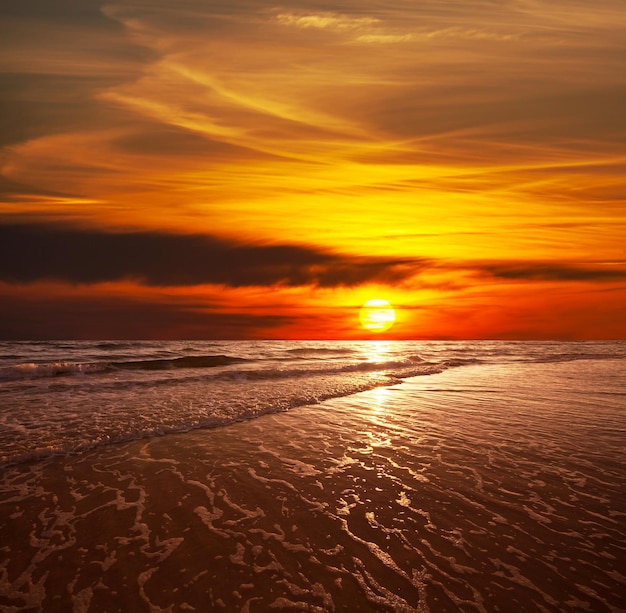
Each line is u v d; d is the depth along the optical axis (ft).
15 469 23.97
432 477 22.84
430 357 141.69
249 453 27.40
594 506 19.07
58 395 47.47
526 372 83.66
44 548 15.85
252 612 12.28
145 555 15.43
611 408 42.34
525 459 25.68
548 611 12.12
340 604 12.59
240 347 212.84
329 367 87.81
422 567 14.49
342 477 23.09
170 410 39.29
